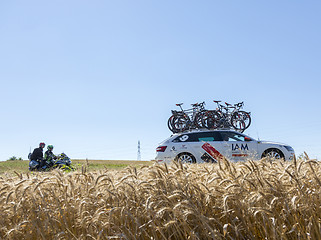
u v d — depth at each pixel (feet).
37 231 7.15
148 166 9.21
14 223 7.63
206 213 7.20
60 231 7.37
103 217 7.16
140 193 7.70
